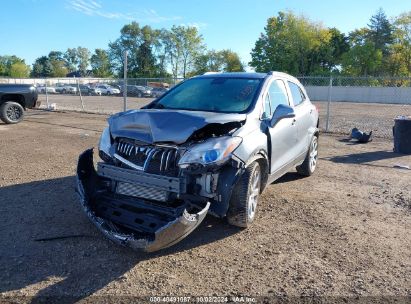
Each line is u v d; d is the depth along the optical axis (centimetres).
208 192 406
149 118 420
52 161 798
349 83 5528
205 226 473
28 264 372
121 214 412
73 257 388
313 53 8288
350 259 403
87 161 466
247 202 445
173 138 395
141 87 2920
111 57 10506
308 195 612
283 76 618
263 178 494
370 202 589
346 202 585
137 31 10069
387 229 486
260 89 523
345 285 353
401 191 651
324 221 504
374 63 7781
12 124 1398
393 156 957
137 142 419
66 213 500
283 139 544
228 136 423
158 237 358
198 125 399
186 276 361
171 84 2522
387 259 406
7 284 338
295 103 631
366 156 953
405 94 4841
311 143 702
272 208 545
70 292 329
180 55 9669
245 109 488
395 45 7750
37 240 421
